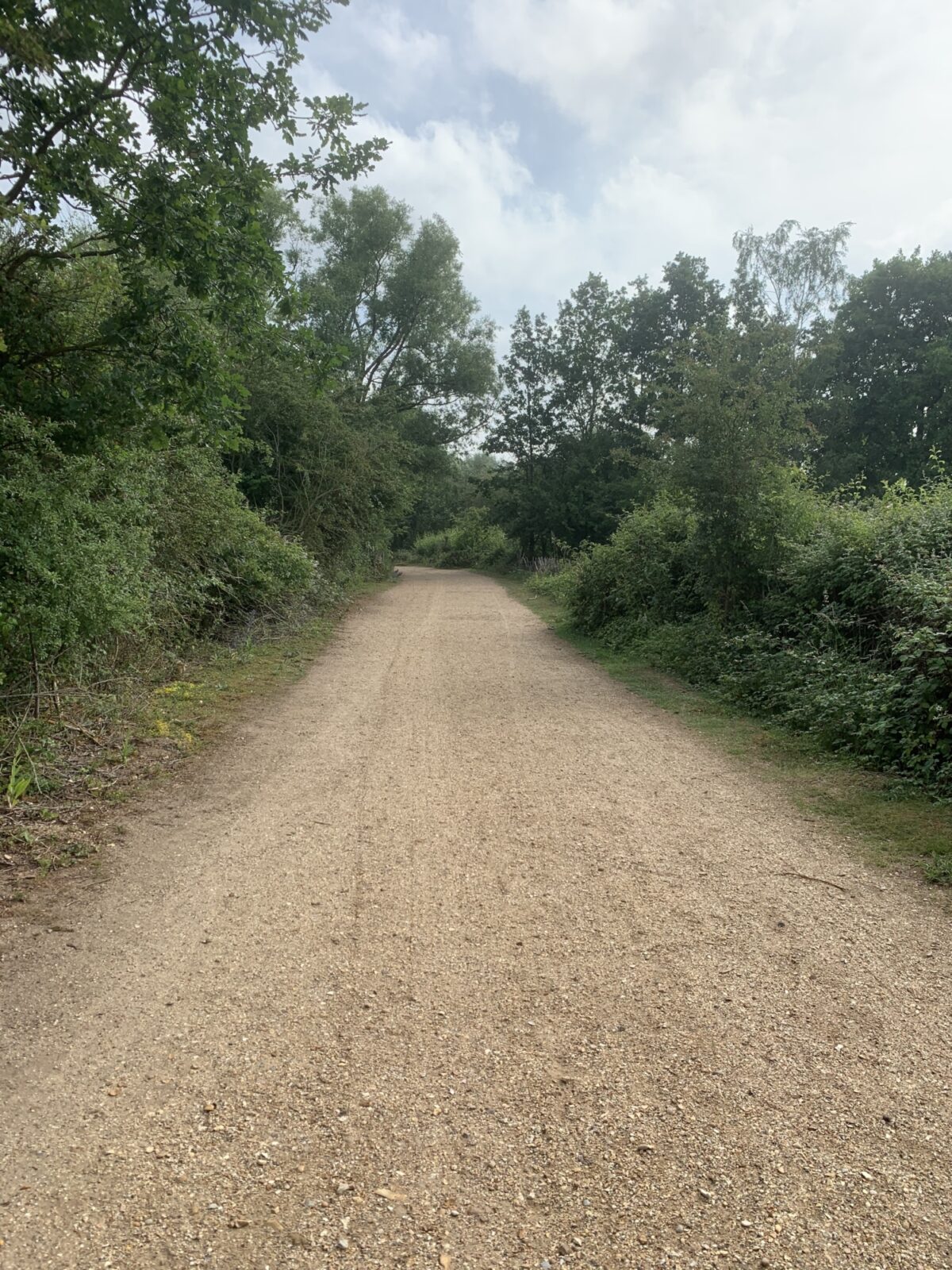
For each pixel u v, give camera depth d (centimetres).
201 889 439
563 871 463
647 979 348
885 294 3288
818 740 698
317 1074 287
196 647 1140
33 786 573
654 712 874
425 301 3281
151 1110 268
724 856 482
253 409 1834
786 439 1064
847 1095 273
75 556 651
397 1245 216
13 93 500
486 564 4538
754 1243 216
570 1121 263
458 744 745
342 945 379
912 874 451
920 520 878
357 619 1795
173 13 511
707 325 3441
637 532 1471
